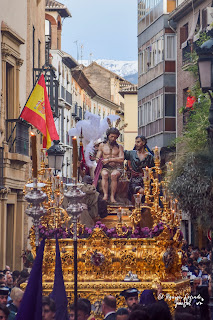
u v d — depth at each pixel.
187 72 57.34
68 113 83.44
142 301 14.58
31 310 11.18
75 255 13.07
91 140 19.67
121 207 18.77
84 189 18.28
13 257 36.88
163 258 16.94
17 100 37.47
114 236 17.14
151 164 19.12
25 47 39.53
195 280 19.48
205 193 14.34
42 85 35.41
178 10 57.56
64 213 17.64
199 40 40.97
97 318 16.61
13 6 37.22
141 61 68.62
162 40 61.91
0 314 13.07
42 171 18.22
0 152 33.69
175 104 61.47
